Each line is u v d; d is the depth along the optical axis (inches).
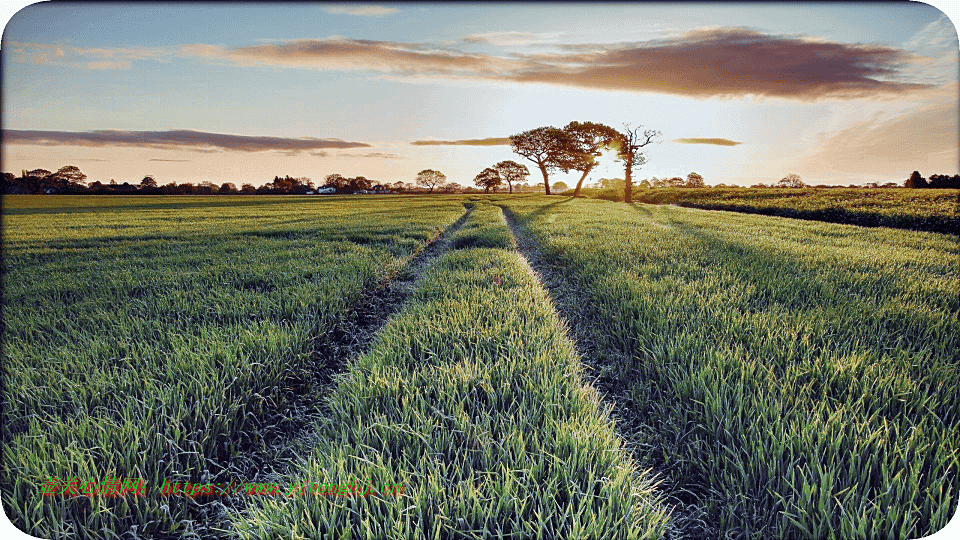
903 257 276.4
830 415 96.1
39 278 263.7
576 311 212.4
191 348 141.3
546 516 78.0
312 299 200.7
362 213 935.7
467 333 154.9
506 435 94.7
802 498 78.6
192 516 90.7
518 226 627.8
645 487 88.9
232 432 109.2
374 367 128.0
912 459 86.3
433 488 81.2
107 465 91.7
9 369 125.3
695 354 131.3
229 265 299.9
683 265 261.7
